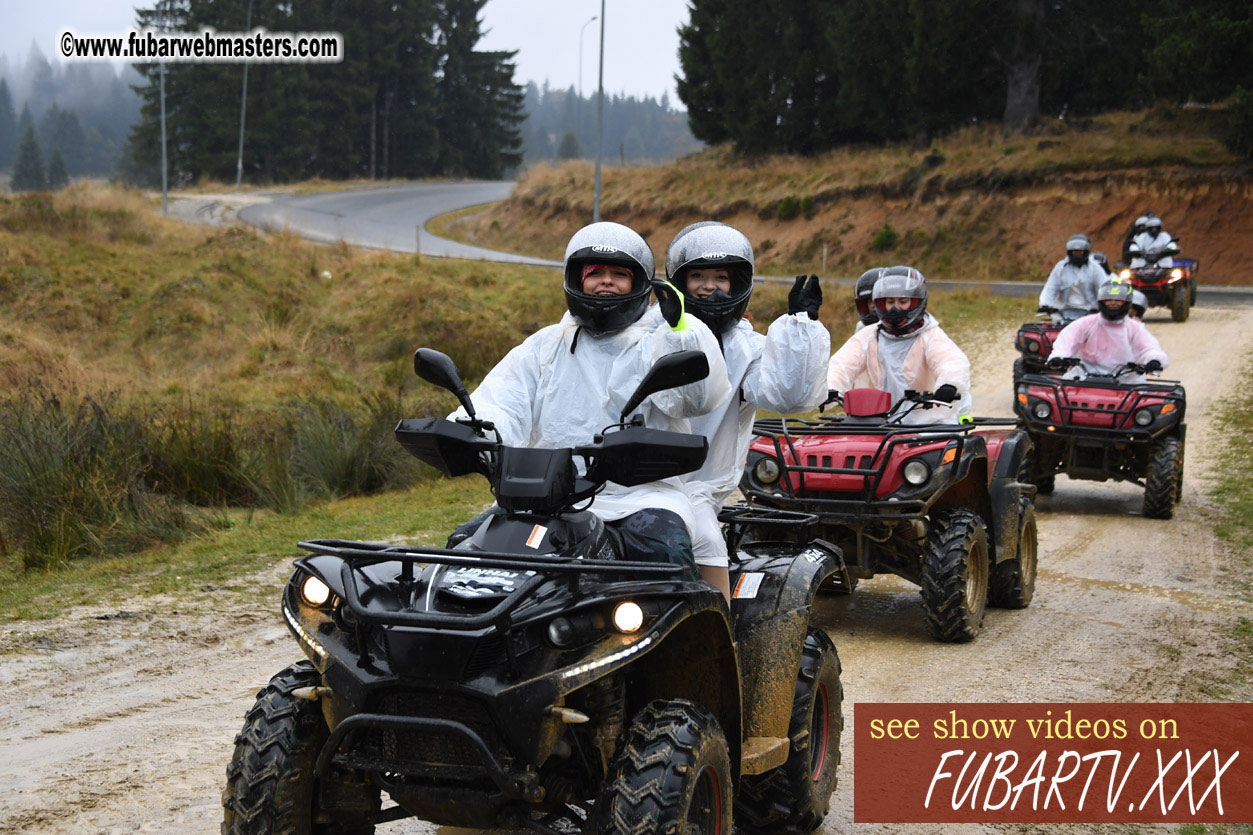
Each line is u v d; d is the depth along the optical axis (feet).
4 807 13.85
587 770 10.44
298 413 46.96
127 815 13.67
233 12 311.47
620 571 9.50
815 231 157.48
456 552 9.77
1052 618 24.79
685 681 10.87
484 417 11.78
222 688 18.93
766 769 11.58
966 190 148.97
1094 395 38.06
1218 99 137.18
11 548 30.22
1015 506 24.61
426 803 9.68
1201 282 129.59
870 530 22.75
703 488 12.69
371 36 329.11
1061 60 157.58
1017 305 95.71
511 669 9.28
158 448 37.63
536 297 85.46
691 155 212.23
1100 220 139.44
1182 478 38.40
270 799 10.11
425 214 210.79
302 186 261.44
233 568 27.86
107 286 75.51
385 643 9.78
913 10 154.51
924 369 25.84
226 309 75.31
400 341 72.13
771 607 12.55
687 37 202.80
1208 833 13.97
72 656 20.58
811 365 12.34
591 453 10.59
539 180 202.69
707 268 13.46
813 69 184.44
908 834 13.91
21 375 53.26
